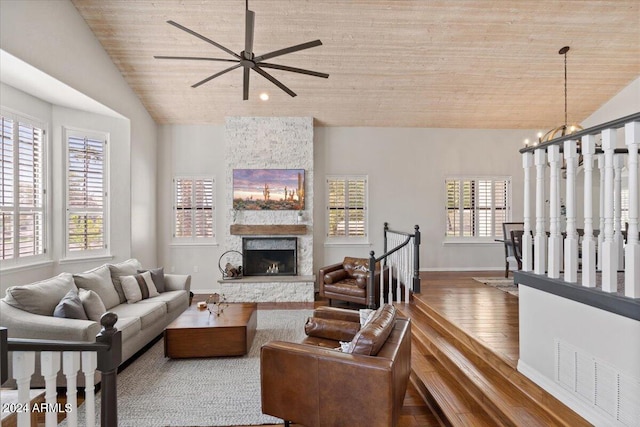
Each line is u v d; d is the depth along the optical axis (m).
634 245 1.57
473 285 5.21
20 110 4.34
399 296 4.63
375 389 1.90
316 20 4.30
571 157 1.98
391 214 6.69
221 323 3.61
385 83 5.46
